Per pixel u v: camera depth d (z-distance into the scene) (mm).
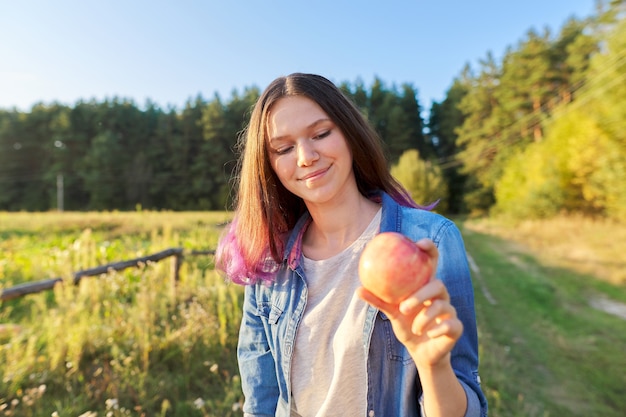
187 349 3764
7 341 3947
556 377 4688
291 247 1372
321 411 1207
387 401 1148
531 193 24922
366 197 1439
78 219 19547
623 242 13422
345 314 1219
